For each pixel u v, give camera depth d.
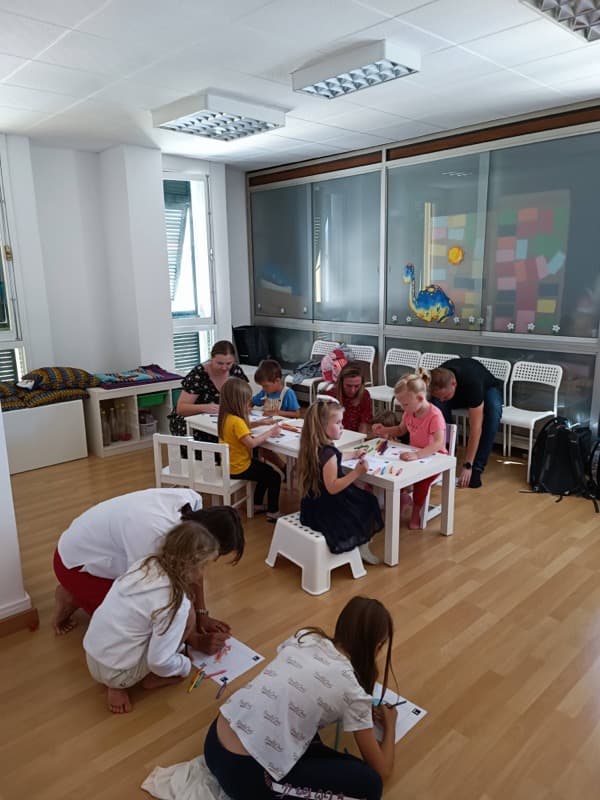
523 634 2.49
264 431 3.63
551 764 1.83
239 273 7.11
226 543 2.01
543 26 2.87
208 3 2.56
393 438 3.76
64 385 4.86
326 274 6.39
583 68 3.50
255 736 1.51
